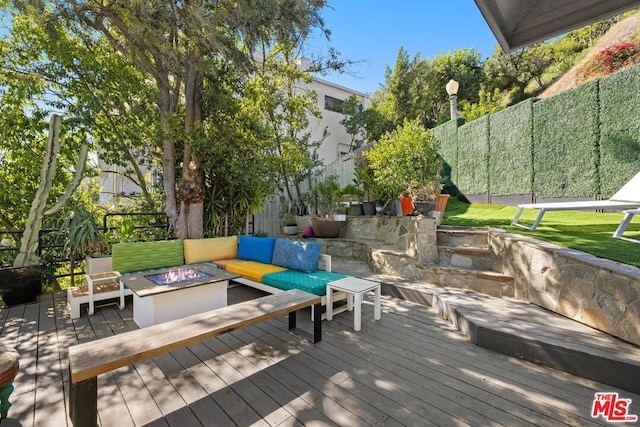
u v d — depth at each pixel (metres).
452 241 4.37
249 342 2.64
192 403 1.83
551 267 2.84
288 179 8.05
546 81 12.78
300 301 2.54
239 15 4.04
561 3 1.48
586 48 11.84
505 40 1.67
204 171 5.50
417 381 2.03
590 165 4.82
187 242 4.49
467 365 2.23
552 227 4.02
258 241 4.53
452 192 7.94
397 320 3.12
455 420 1.66
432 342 2.61
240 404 1.82
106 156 5.76
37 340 2.72
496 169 6.57
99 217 5.85
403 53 13.58
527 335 2.30
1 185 5.00
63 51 4.76
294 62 7.25
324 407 1.78
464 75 14.44
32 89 5.04
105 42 5.26
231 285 4.63
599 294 2.36
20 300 3.69
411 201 5.23
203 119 5.49
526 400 1.82
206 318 2.15
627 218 3.11
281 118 7.47
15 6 3.82
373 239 6.02
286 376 2.11
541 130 5.58
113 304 3.71
